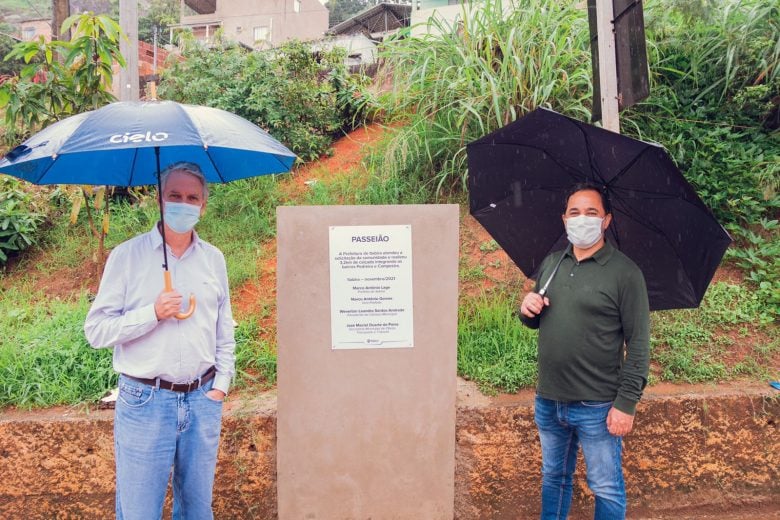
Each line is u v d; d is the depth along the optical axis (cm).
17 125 639
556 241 331
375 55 663
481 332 433
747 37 571
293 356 320
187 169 262
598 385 280
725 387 384
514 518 362
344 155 692
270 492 356
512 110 534
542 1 595
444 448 326
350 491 325
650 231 299
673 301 310
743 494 370
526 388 386
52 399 378
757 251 486
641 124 573
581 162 295
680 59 611
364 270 320
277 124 677
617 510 280
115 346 262
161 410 254
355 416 323
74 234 609
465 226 536
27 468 351
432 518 328
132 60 590
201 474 268
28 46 500
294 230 317
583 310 281
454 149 573
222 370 276
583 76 544
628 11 357
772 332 429
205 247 278
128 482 253
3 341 432
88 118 245
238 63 742
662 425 365
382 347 322
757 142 564
